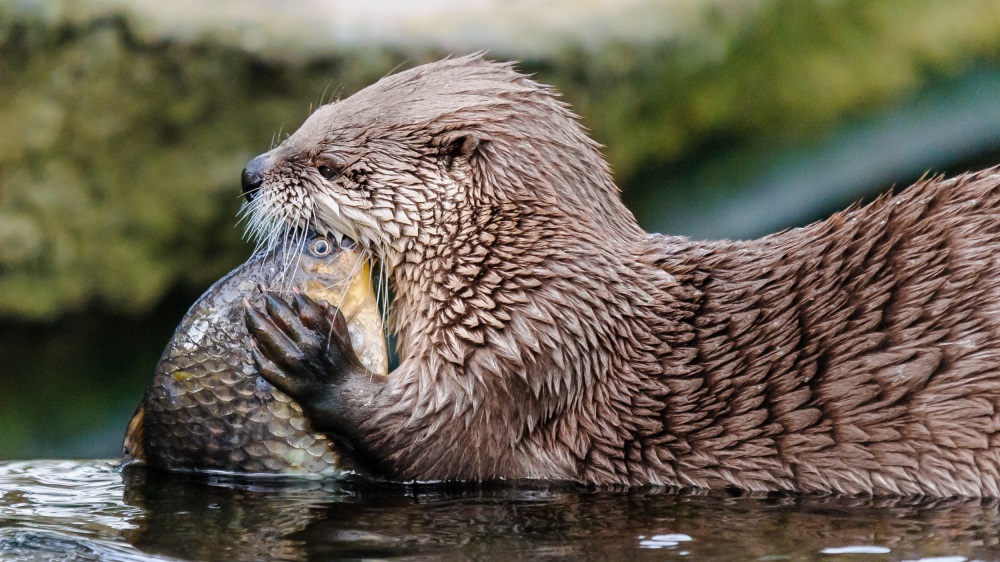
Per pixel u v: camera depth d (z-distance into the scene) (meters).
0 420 14.94
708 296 8.61
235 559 6.24
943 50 16.86
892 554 6.34
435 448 8.48
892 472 7.89
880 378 7.91
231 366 8.41
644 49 15.98
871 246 8.23
